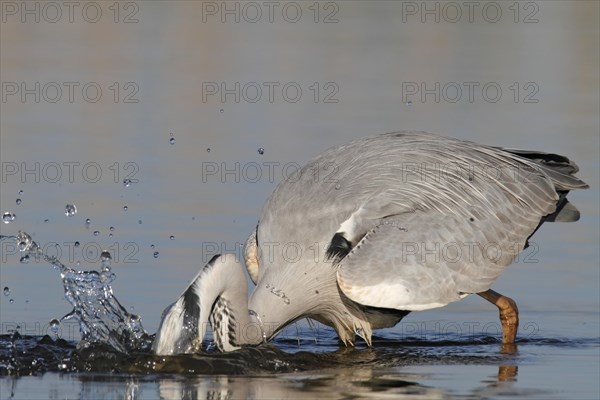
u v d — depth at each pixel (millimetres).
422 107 25906
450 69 30234
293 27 38500
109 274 12602
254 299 12914
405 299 12539
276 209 13391
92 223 17312
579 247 17078
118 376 11195
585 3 43531
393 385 10875
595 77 29828
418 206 13266
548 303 14570
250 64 30547
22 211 17891
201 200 18719
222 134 23094
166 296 14188
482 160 13977
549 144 21750
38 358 11812
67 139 22609
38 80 27734
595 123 24109
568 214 14570
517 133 22828
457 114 25016
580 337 13336
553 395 10414
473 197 13531
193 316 11477
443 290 12828
